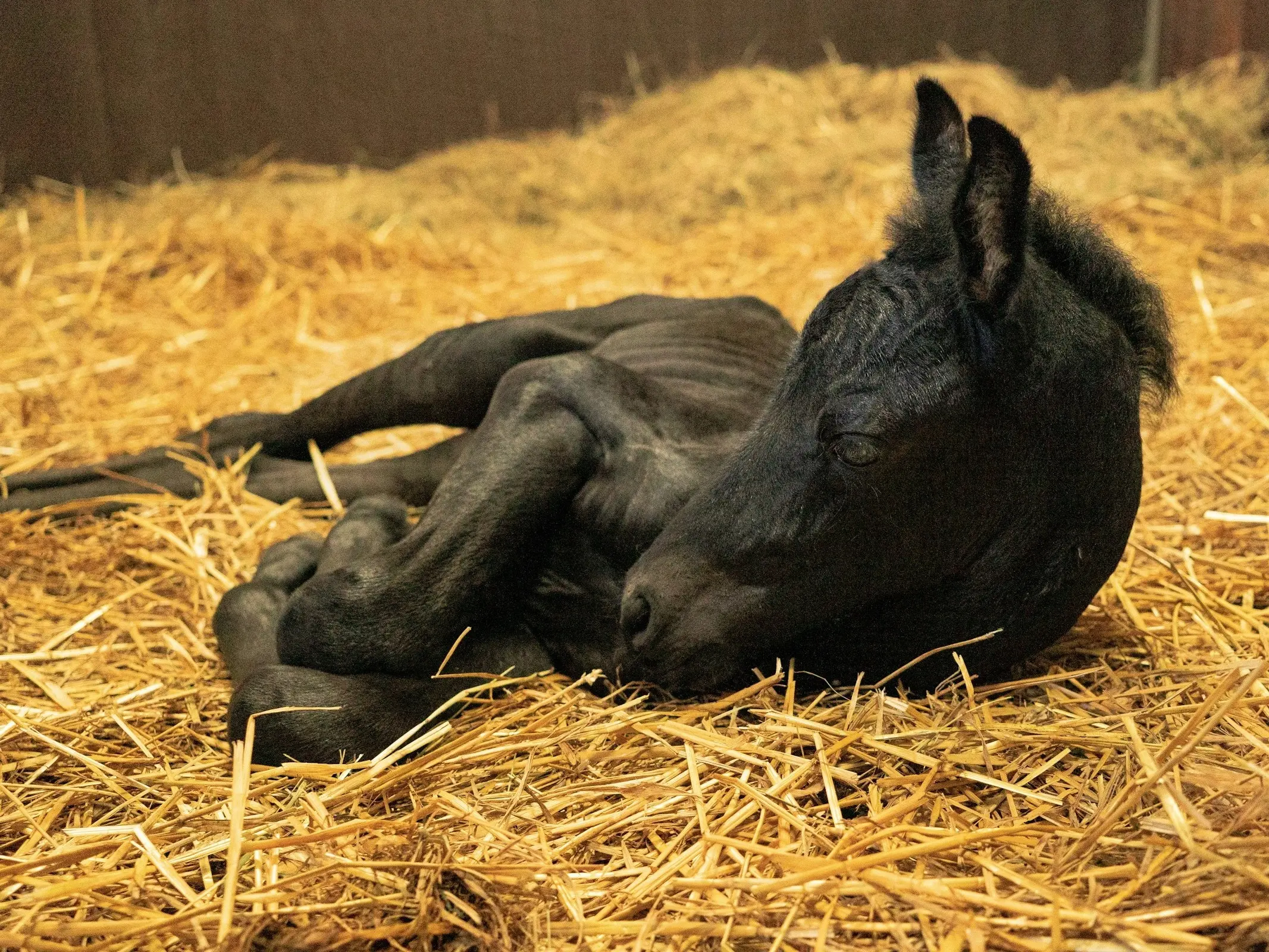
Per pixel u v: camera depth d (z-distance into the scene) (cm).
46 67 309
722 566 103
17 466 168
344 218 282
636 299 158
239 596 122
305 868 91
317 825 95
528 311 233
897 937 82
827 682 110
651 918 85
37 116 311
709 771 99
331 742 104
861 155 295
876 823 92
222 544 145
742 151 304
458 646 112
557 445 114
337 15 333
